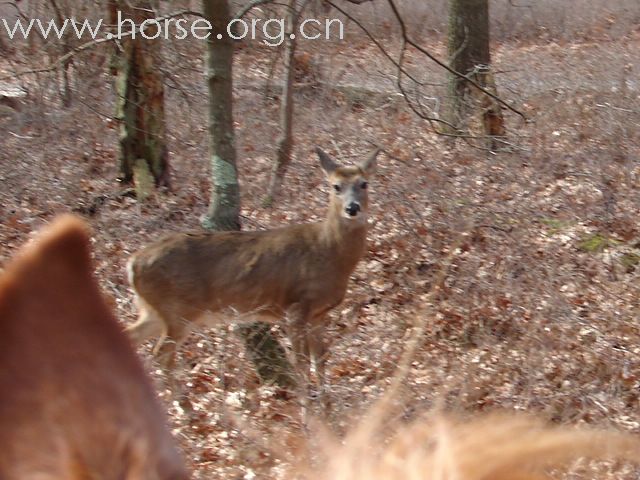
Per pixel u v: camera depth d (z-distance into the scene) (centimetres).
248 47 1959
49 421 100
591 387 801
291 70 1454
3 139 1606
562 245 1170
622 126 1423
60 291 106
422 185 1319
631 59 2047
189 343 1036
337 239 1005
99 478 98
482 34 1734
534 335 866
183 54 1666
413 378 833
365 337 987
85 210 1418
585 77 1866
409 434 156
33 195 1451
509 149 1393
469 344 937
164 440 104
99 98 1709
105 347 107
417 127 1608
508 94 1817
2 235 1316
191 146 1606
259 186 1452
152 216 1367
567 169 1380
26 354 103
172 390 877
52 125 1636
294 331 996
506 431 153
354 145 1599
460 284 1033
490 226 1188
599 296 1030
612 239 1177
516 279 1031
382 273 1156
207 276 1004
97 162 1571
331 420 761
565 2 2700
